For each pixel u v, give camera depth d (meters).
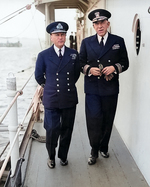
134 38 2.88
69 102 2.64
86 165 2.96
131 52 3.08
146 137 2.55
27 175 2.76
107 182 2.60
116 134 3.81
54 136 2.70
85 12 11.53
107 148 3.09
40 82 2.74
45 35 12.20
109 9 4.73
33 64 10.56
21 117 9.66
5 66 37.94
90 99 2.81
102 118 2.83
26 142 3.33
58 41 2.48
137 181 2.60
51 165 2.88
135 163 2.96
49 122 2.67
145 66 2.53
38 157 3.16
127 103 3.32
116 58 2.69
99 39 2.69
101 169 2.86
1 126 6.42
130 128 3.18
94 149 2.93
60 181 2.64
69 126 2.76
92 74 2.69
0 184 3.99
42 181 2.64
